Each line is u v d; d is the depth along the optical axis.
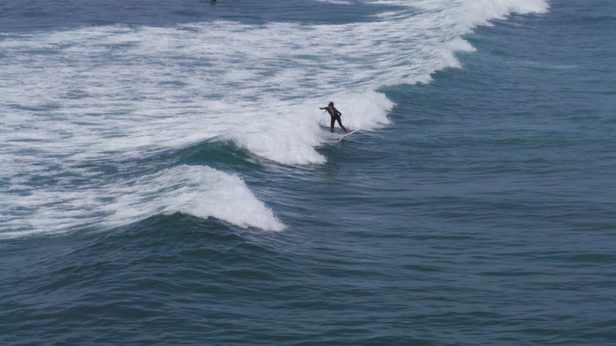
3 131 123.19
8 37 189.75
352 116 135.50
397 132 131.50
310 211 94.38
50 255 78.69
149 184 98.75
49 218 90.00
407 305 69.44
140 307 66.00
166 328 63.09
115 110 137.62
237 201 87.12
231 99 146.50
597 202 98.50
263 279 72.94
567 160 117.00
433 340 63.06
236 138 114.50
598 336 64.38
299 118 128.38
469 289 73.25
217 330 63.31
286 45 196.25
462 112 144.62
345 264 78.19
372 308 68.62
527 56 194.50
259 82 159.75
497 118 141.00
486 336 64.06
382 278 75.25
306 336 63.09
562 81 170.62
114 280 70.44
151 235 79.19
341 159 117.00
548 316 67.69
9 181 102.44
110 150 116.25
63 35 194.00
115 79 157.25
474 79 168.38
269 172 108.19
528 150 122.19
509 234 88.25
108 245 78.25
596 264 79.69
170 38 196.50
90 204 94.06
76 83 152.88
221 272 73.31
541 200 99.38
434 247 84.19
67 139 121.25
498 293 72.38
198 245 77.25
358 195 101.50
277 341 62.12
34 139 120.44
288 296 70.19
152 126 128.88
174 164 107.38
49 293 69.56
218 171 96.19
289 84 158.88
